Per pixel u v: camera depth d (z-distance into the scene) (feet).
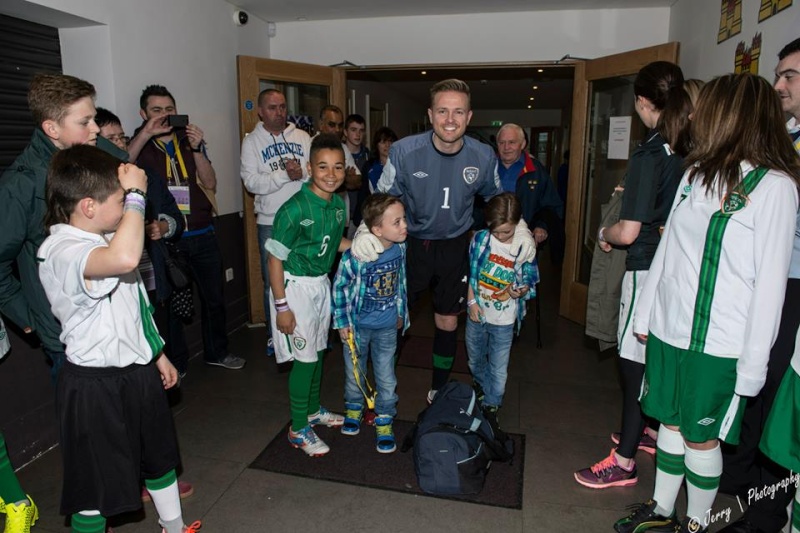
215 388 10.23
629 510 6.75
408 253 8.30
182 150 10.25
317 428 8.73
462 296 8.32
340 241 7.74
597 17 13.74
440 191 7.52
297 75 14.06
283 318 7.26
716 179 4.83
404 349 12.34
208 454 7.98
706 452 5.57
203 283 10.80
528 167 11.31
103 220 4.80
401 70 15.25
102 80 9.62
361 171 13.84
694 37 11.46
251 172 11.77
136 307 5.23
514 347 12.47
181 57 11.47
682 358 5.17
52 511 6.77
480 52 14.47
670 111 6.03
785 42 7.27
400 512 6.73
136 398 5.18
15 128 8.64
